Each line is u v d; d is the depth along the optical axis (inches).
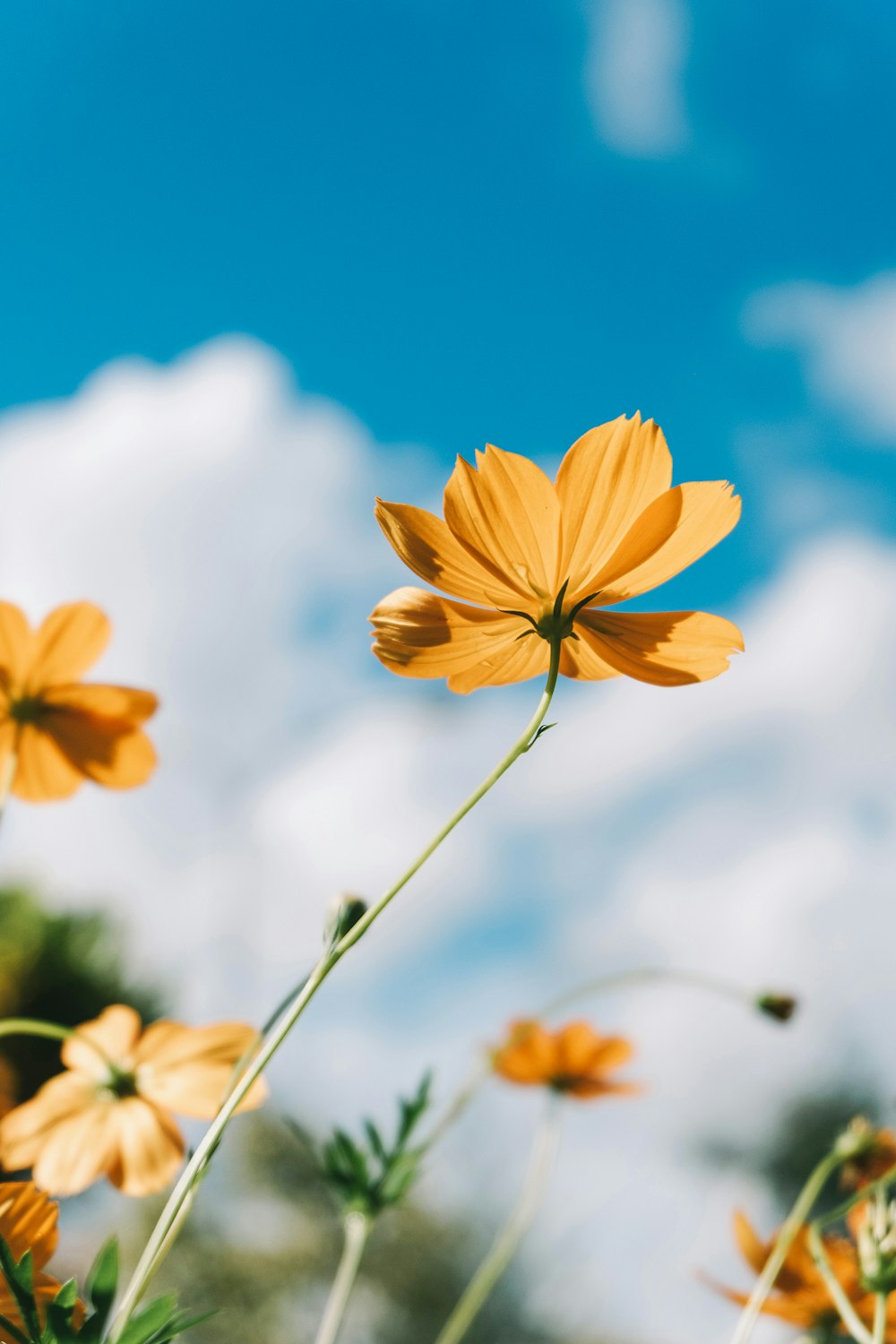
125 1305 10.0
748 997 18.6
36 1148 13.5
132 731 14.2
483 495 11.9
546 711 10.8
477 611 11.9
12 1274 10.0
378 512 11.7
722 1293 13.6
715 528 12.0
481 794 10.6
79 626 13.9
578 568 11.9
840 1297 12.1
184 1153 13.4
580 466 11.9
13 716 13.9
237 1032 14.0
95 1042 13.9
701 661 11.9
